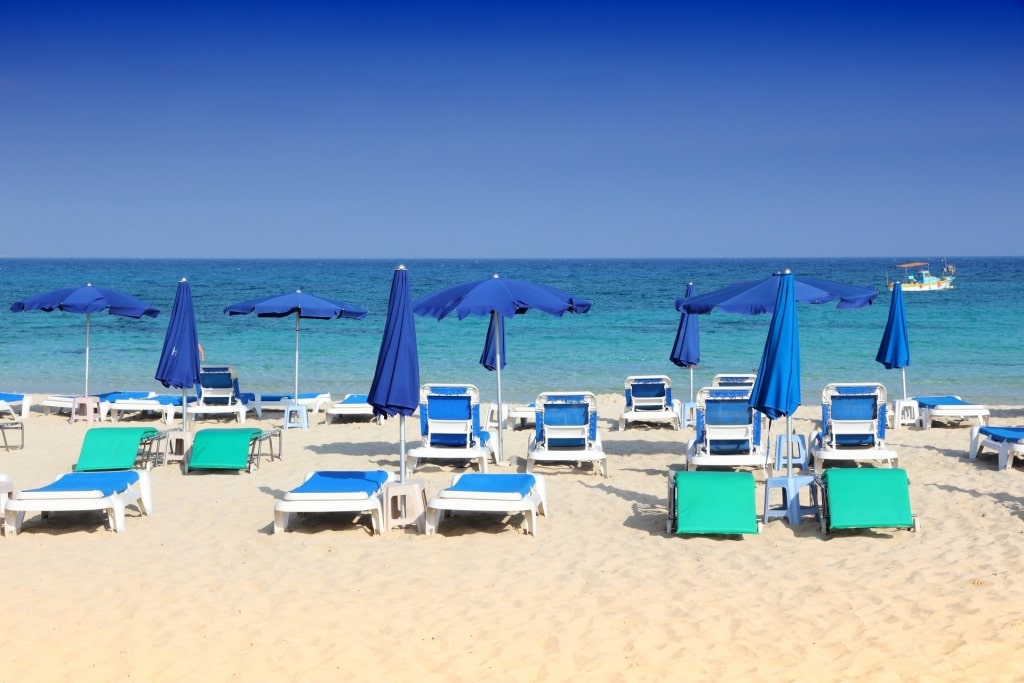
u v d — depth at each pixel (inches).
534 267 5255.9
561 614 232.4
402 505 318.7
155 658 208.7
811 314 1518.2
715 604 237.8
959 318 1439.5
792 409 315.9
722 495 297.1
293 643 216.4
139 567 273.0
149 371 887.7
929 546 285.6
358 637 219.6
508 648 212.5
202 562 277.7
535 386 801.6
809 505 337.7
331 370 903.1
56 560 280.5
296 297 570.6
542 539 301.9
